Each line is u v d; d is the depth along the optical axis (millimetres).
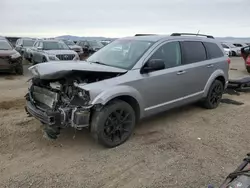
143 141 4480
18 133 4664
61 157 3908
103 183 3289
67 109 3822
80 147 4223
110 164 3732
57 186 3209
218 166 3703
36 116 4082
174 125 5258
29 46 19094
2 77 11234
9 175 3424
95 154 4004
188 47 5539
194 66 5508
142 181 3334
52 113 3750
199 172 3541
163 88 4859
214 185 3260
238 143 4469
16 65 11672
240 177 2471
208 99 6164
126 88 4230
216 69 6156
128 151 4113
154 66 4484
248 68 13109
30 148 4160
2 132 4688
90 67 4145
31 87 4586
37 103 4418
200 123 5406
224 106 6699
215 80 6281
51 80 4090
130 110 4328
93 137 4094
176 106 5309
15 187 3176
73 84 3902
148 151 4125
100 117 3961
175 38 5336
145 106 4637
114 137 4230
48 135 4035
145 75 4547
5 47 12125
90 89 3818
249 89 8680
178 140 4543
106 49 5402
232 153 4098
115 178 3398
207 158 3922
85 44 22469
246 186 2328
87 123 3895
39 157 3898
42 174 3455
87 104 3844
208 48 6094
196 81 5609
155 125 5230
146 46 4887
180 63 5281
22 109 6125
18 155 3941
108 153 4043
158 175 3467
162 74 4801
